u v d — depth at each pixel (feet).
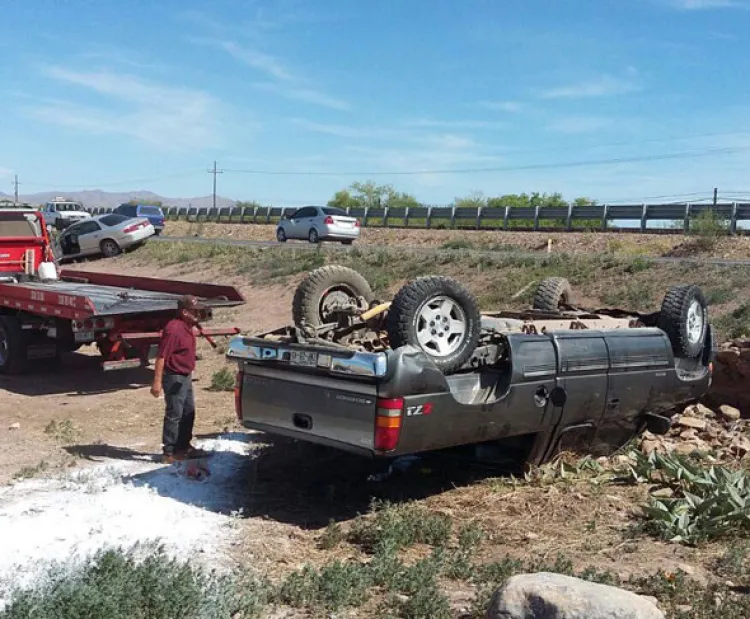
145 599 15.19
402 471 26.17
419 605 15.78
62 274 57.31
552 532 20.68
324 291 26.27
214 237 146.82
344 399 21.58
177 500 22.91
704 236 90.27
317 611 16.06
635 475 24.49
